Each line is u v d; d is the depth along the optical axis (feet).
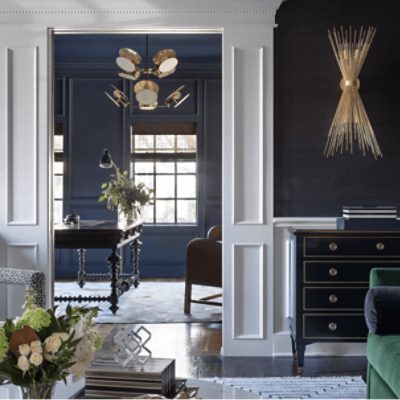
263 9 14.87
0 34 14.87
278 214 15.28
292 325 14.16
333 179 15.29
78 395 6.66
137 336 6.72
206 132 29.63
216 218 29.73
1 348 5.26
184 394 6.28
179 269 29.66
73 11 14.87
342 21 15.25
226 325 14.88
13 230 14.90
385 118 15.28
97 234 19.75
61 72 29.40
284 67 15.28
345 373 13.29
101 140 29.66
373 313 9.80
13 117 14.93
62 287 26.00
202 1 14.84
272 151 14.89
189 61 29.35
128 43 27.40
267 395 11.68
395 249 13.38
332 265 13.41
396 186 15.28
